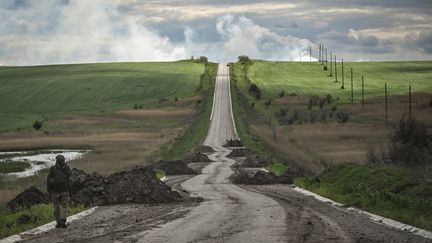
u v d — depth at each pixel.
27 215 17.84
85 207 23.39
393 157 33.72
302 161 56.81
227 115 126.38
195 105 148.75
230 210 20.62
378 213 18.23
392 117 107.19
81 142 83.12
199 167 56.97
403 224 15.45
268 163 56.75
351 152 60.72
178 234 14.16
